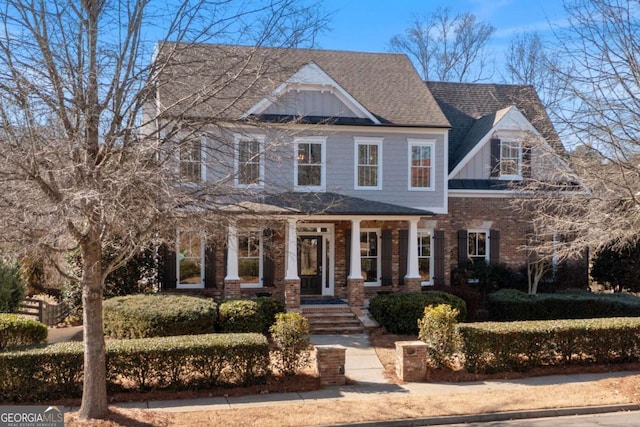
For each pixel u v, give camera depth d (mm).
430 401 10711
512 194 21344
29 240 7730
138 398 10766
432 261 22250
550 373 13023
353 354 14922
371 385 12133
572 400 10727
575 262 22891
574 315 19031
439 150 21953
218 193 9125
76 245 8883
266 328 16500
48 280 22078
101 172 7664
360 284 19297
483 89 27000
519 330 13070
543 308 18984
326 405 10398
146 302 15992
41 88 8133
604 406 10461
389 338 16516
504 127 22688
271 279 20500
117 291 18344
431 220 21922
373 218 19516
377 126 21062
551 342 13344
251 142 10492
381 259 21891
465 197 22625
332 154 20984
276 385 11742
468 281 22094
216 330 16094
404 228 22000
